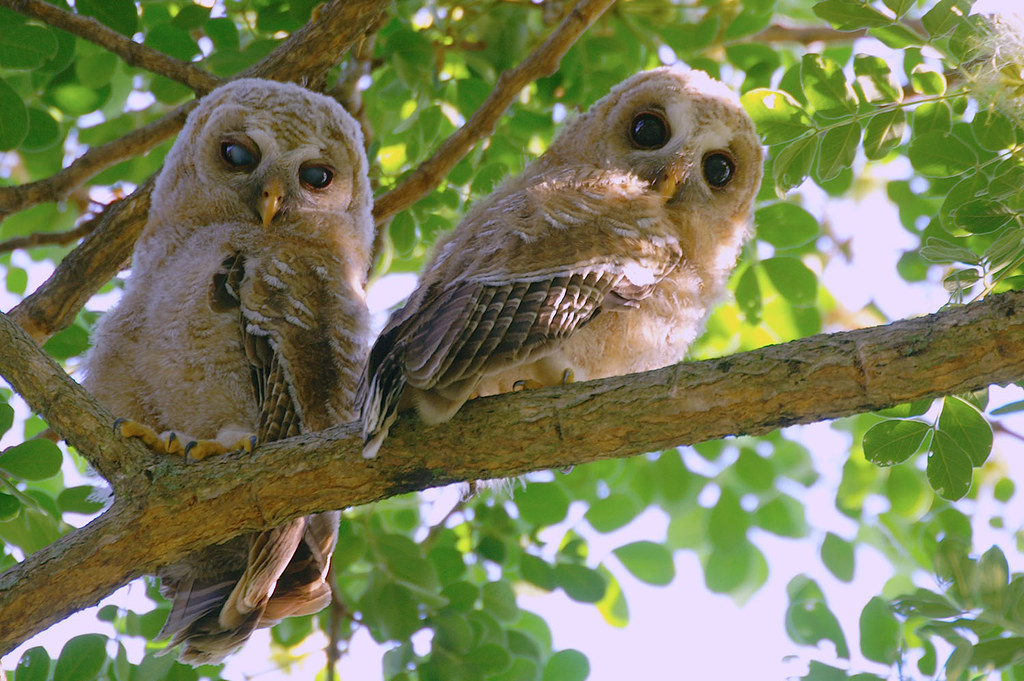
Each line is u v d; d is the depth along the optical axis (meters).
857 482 11.48
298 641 10.33
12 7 9.63
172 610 7.82
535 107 11.89
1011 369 5.64
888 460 7.64
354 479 6.45
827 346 5.99
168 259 9.06
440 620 9.37
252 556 7.12
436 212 11.50
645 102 9.27
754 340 11.81
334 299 8.55
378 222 10.50
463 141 10.29
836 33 12.07
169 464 6.72
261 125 9.57
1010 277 7.42
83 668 8.11
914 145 7.64
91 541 6.46
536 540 10.76
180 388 8.12
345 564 9.87
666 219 8.38
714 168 9.17
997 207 7.29
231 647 7.36
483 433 6.31
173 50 10.92
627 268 7.32
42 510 8.41
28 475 8.03
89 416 6.92
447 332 6.18
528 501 10.65
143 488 6.60
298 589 7.83
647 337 7.79
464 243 7.31
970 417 7.41
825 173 7.80
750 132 9.28
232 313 8.17
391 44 10.47
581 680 9.94
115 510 6.59
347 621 10.32
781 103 7.97
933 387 5.77
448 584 9.90
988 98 7.07
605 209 7.64
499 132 11.72
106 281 9.79
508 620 10.04
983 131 7.33
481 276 6.68
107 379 8.38
